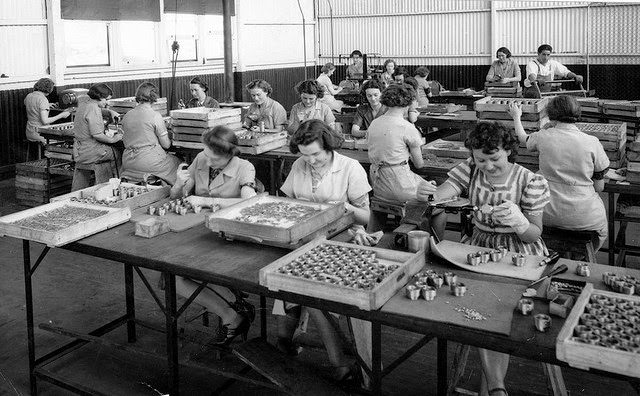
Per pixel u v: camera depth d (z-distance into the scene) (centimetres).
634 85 1220
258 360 282
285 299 232
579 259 365
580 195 364
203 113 579
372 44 1519
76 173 642
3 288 457
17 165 699
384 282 218
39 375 316
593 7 1227
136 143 575
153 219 313
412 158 434
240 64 1356
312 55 1594
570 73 961
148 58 1144
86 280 471
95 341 313
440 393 252
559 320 202
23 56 894
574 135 363
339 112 875
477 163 281
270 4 1430
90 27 1020
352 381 290
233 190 358
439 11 1409
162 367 344
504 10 1321
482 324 199
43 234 289
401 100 416
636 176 389
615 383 312
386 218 443
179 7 1177
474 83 1403
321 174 329
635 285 217
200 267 259
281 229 267
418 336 371
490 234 290
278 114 628
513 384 313
